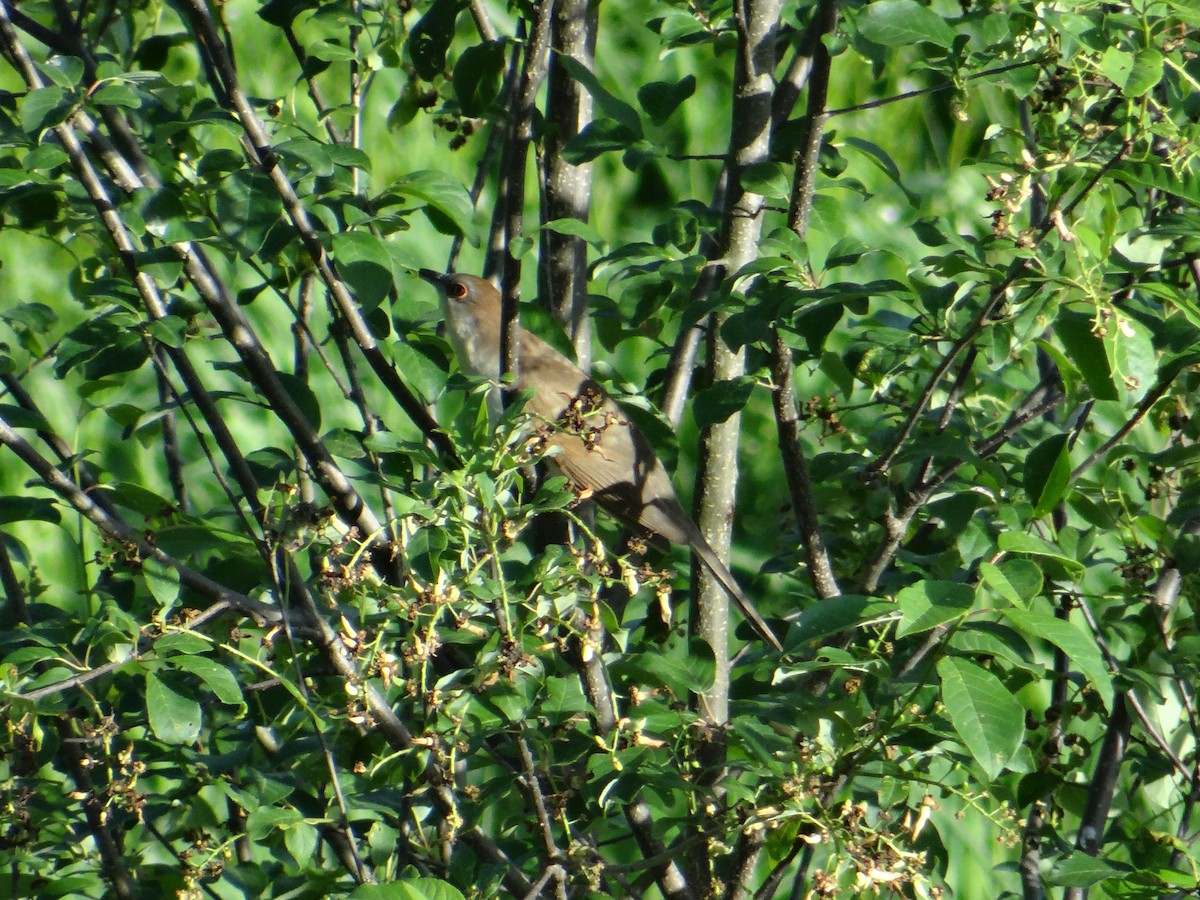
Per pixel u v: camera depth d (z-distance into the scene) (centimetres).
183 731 438
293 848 542
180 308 610
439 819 563
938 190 1293
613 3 1334
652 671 525
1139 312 574
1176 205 651
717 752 585
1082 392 588
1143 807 834
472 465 445
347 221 545
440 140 1225
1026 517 593
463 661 592
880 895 462
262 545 516
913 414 550
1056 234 546
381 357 564
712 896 526
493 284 864
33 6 737
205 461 1070
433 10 600
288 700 589
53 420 1067
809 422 675
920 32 524
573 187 713
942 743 501
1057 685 680
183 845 760
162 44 724
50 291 1108
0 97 595
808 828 479
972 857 1067
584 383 705
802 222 600
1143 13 479
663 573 526
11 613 610
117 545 504
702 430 674
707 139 1313
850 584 707
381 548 538
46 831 588
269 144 552
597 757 480
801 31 771
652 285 668
